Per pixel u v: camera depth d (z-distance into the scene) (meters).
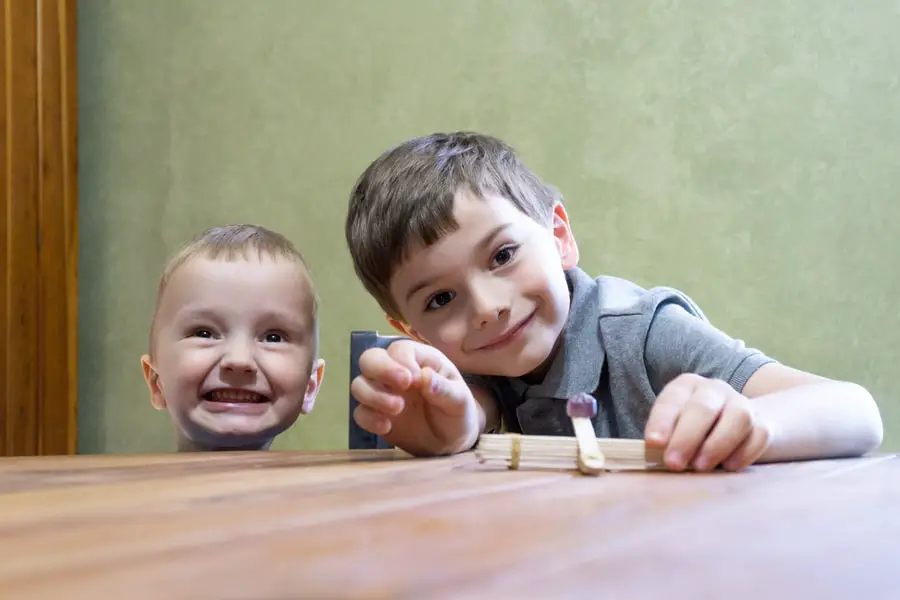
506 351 0.95
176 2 1.85
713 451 0.51
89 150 1.90
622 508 0.32
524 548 0.23
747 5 1.45
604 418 1.00
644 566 0.20
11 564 0.21
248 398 1.05
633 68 1.51
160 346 1.06
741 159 1.44
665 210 1.49
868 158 1.38
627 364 0.98
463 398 0.67
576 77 1.55
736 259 1.44
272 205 1.77
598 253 1.52
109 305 1.88
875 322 1.37
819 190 1.40
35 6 1.75
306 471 0.50
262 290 1.02
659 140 1.49
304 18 1.76
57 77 1.79
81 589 0.18
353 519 0.29
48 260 1.75
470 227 0.93
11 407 1.66
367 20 1.71
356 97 1.71
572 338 1.02
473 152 1.03
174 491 0.39
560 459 0.52
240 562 0.21
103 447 1.86
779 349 1.42
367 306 1.68
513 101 1.59
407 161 1.01
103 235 1.89
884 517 0.30
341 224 1.72
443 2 1.65
